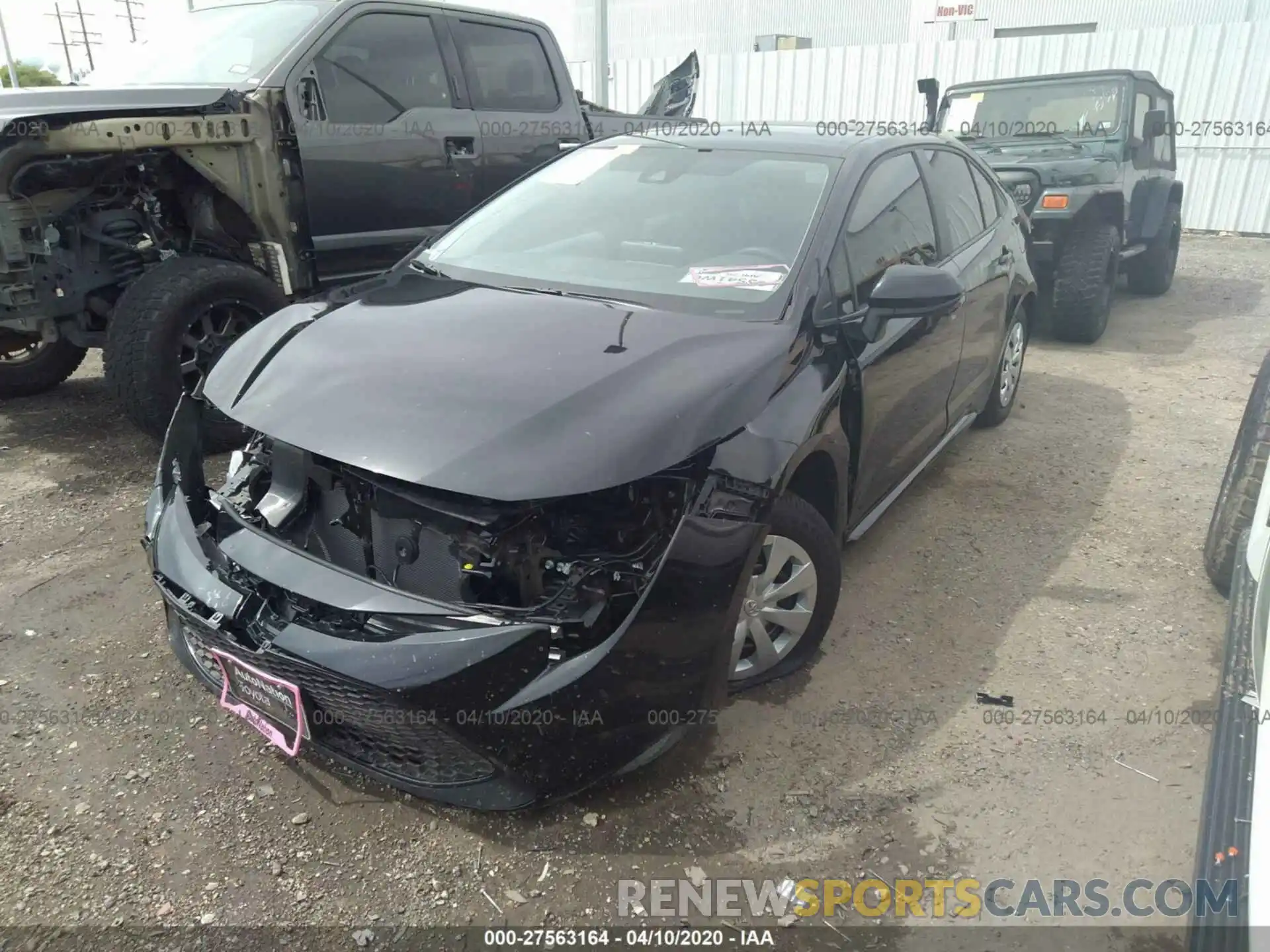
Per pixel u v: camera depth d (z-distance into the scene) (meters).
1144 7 17.38
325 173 4.95
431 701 2.07
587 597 2.22
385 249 5.34
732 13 21.91
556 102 6.23
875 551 3.92
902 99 13.75
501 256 3.39
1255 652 2.12
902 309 3.00
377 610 2.12
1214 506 4.40
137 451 4.83
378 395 2.38
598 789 2.53
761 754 2.70
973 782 2.63
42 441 4.95
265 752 2.68
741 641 2.73
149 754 2.65
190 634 2.57
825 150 3.50
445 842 2.38
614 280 3.10
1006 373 5.23
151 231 4.82
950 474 4.71
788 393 2.63
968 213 4.42
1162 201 8.12
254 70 4.85
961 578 3.71
